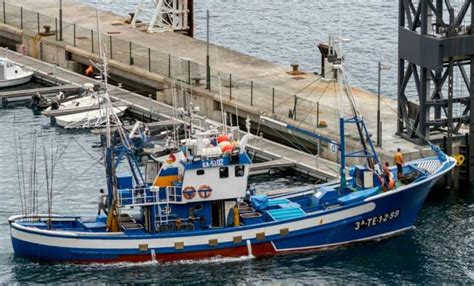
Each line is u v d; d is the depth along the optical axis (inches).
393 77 6417.3
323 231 4525.1
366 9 7736.2
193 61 6136.8
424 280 4362.7
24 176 5123.0
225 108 5629.9
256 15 7657.5
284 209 4544.8
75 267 4414.4
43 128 5703.7
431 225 4726.9
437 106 5103.3
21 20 6796.3
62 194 4945.9
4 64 6220.5
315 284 4333.2
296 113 5428.2
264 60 6417.3
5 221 4736.7
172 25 6653.5
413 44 5034.5
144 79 6048.2
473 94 5059.1
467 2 5009.8
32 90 6063.0
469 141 5068.9
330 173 5059.1
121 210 4549.7
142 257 4421.8
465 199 4948.3
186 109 5570.9
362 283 4343.0
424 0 4977.9
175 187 4436.5
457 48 4982.8
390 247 4569.4
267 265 4439.0
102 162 4864.7
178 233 4419.3
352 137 5152.6
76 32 6594.5
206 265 4431.6
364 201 4539.9
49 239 4407.0
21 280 4338.1
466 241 4606.3
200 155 4426.7
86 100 5841.5
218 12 7736.2
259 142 5359.3
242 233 4451.3
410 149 5049.2
